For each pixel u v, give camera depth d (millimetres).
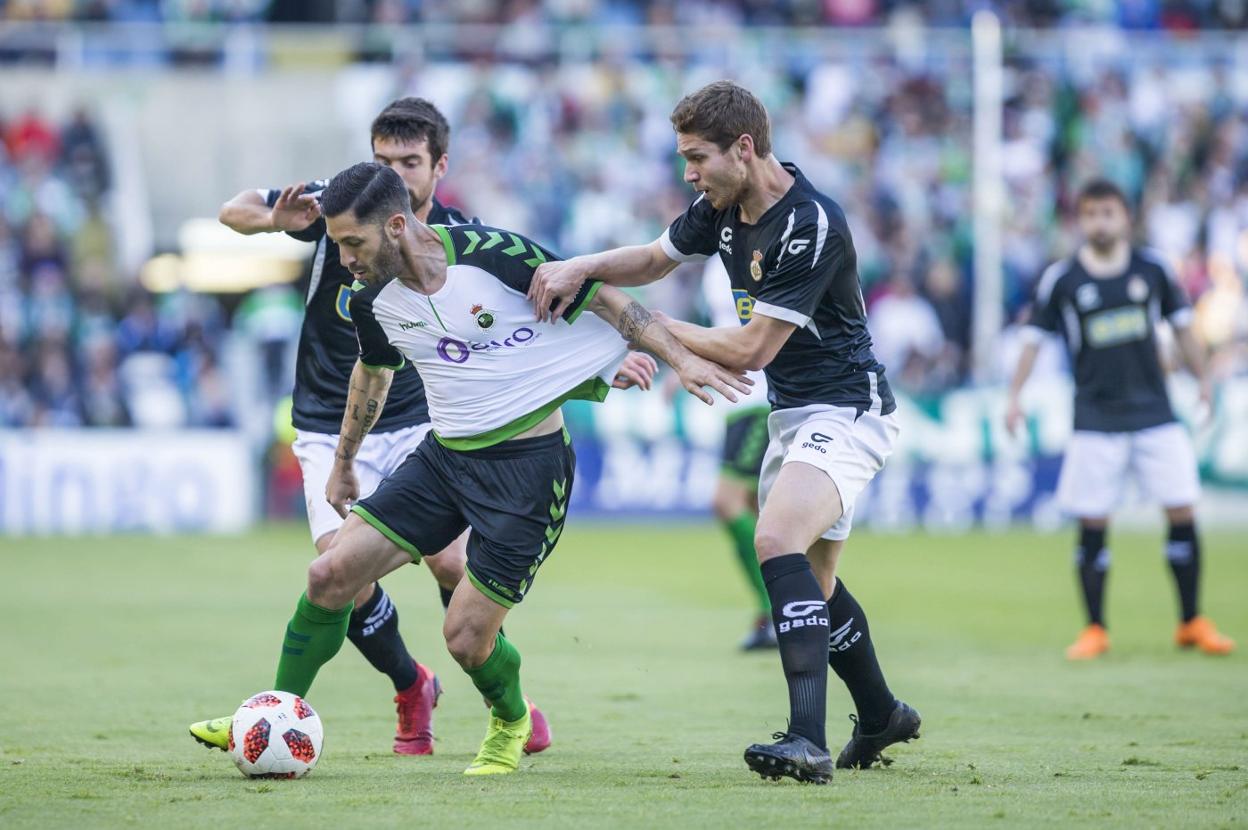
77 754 20422
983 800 16562
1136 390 34562
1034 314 35938
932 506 71375
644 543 63188
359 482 21562
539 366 18609
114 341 70875
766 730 23109
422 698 21125
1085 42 84875
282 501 70562
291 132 80625
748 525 33969
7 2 84062
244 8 85938
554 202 79500
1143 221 81375
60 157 77312
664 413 70750
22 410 69312
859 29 86062
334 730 23359
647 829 14883
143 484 68250
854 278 18531
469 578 18656
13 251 72938
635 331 18719
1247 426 70938
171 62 80500
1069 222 81500
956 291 78062
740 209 18484
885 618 40219
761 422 34500
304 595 18969
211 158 79938
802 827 14992
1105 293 34844
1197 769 19109
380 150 21422
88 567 52688
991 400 71750
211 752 20609
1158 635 37000
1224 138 83812
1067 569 52969
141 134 79562
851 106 82938
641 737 22391
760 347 18125
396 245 17906
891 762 19484
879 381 19062
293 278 79938
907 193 80875
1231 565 54625
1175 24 90125
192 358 71312
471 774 18703
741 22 88438
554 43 82562
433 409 18828
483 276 18266
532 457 18688
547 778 18297
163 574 50500
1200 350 35781
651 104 82188
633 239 79125
